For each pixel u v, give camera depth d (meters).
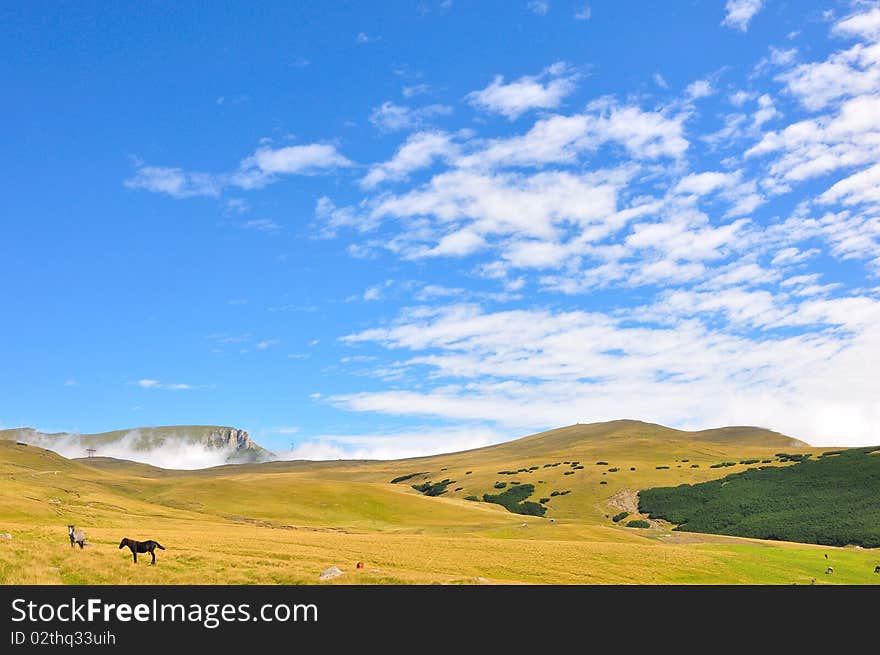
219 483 186.50
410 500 182.25
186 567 44.06
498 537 130.12
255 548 61.06
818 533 151.75
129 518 107.88
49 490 134.62
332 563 55.75
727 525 171.12
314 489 184.12
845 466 197.88
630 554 82.50
